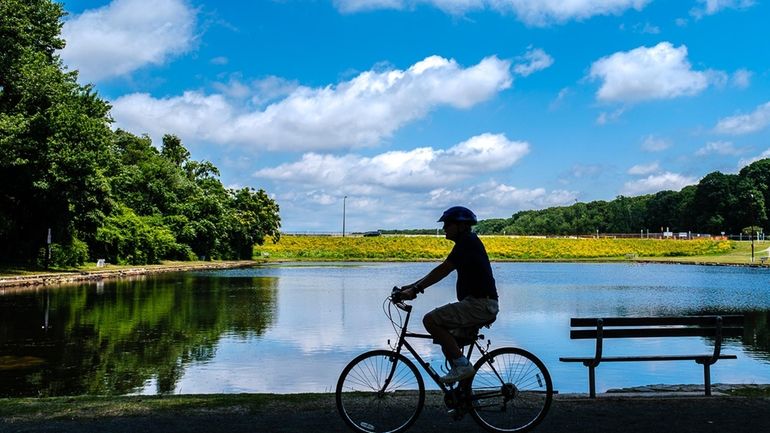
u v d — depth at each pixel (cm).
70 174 3894
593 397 802
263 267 6700
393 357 657
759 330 1886
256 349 1468
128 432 643
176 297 2809
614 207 17188
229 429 654
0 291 2995
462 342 634
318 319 2045
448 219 632
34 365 1261
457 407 638
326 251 10212
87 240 5097
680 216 14412
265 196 9644
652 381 1149
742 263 7506
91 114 5012
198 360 1328
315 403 765
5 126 3447
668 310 2470
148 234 5803
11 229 4141
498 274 5541
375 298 2844
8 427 661
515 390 641
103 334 1678
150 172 6781
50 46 4294
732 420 695
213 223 7425
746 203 12412
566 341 1645
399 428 645
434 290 3528
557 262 9069
